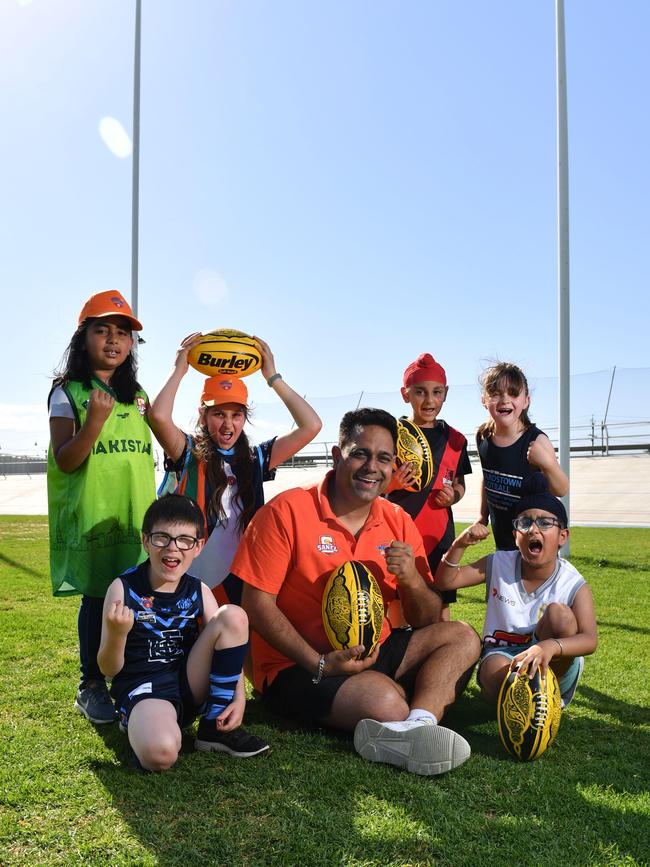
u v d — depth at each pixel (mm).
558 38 10469
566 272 10391
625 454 26406
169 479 4078
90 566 3637
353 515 3594
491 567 3885
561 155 10445
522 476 4375
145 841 2322
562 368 10344
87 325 3811
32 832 2373
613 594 7059
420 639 3523
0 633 5352
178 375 4078
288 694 3410
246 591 3424
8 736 3270
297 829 2402
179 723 3113
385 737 2938
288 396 4203
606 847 2307
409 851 2277
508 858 2242
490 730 3521
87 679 3584
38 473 42469
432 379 4676
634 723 3600
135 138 12023
